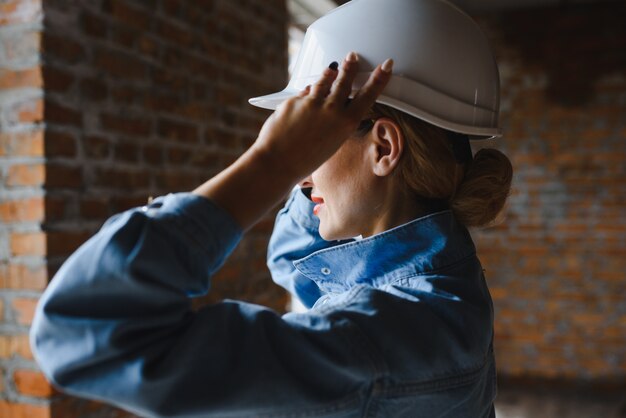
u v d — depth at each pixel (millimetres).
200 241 485
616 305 3938
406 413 561
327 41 692
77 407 1465
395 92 651
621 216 3906
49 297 453
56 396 1402
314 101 530
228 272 2143
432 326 585
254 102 771
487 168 708
